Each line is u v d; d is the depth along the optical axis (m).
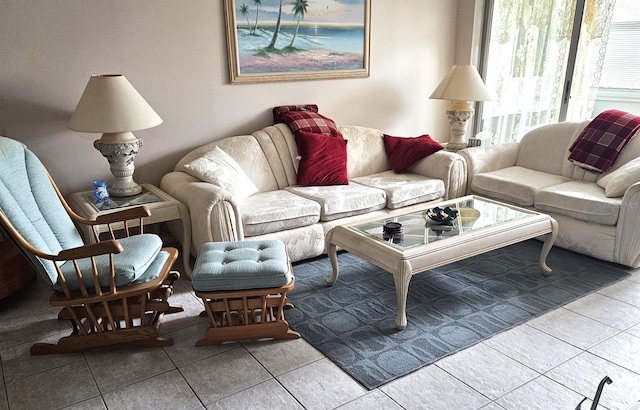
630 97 3.96
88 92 2.91
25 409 1.99
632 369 2.18
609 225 3.19
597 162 3.65
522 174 3.99
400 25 4.51
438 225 2.90
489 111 5.00
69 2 3.05
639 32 3.82
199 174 3.20
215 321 2.41
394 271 2.46
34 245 2.21
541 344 2.38
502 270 3.24
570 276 3.13
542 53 4.41
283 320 2.44
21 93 3.04
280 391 2.07
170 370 2.23
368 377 2.14
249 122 3.91
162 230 3.67
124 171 3.16
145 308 2.38
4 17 2.89
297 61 3.99
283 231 3.20
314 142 3.71
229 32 3.62
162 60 3.44
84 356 2.35
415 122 4.93
